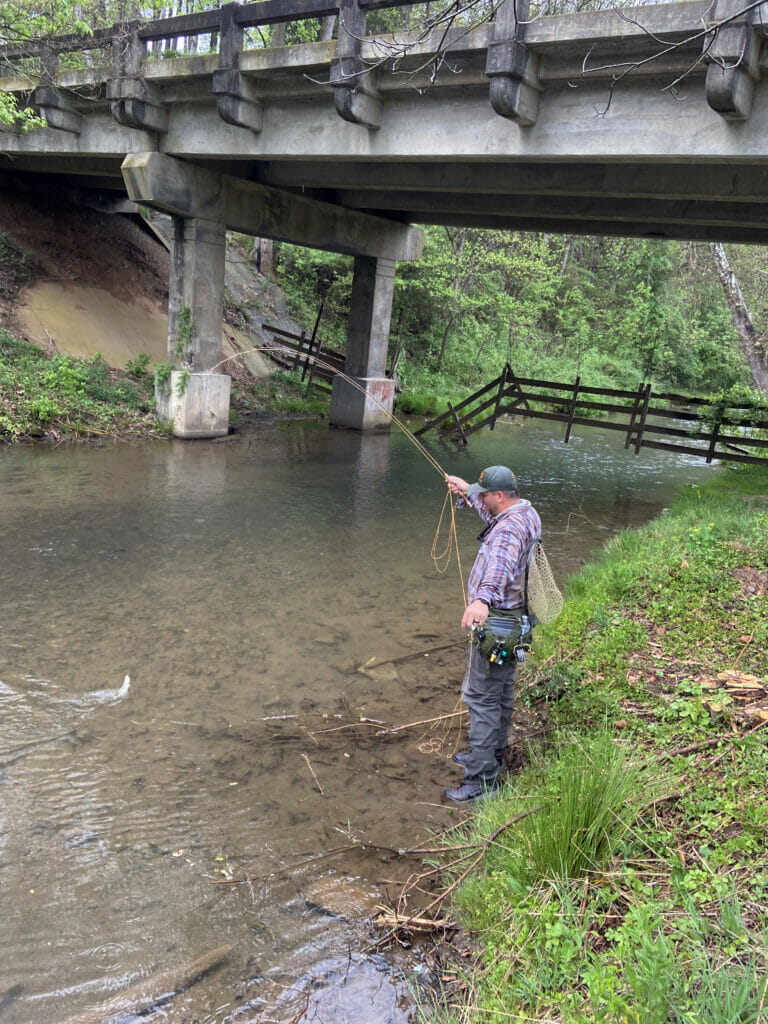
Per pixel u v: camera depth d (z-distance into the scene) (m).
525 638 3.83
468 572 8.09
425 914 3.16
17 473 10.99
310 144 11.00
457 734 4.71
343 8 9.25
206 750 4.41
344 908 3.20
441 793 4.09
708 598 5.72
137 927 3.07
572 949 2.58
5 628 5.93
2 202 18.05
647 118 8.09
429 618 6.69
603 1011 2.23
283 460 13.59
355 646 6.00
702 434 13.84
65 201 19.53
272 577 7.51
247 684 5.25
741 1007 2.08
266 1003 2.73
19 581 6.95
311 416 18.98
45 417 13.34
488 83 8.93
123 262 19.67
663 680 4.64
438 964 2.90
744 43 6.74
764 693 4.20
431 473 13.50
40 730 4.51
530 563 3.82
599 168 10.50
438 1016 2.60
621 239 37.66
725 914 2.52
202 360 14.50
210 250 13.93
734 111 7.26
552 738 4.39
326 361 21.22
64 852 3.48
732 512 8.88
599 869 3.01
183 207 13.12
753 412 13.59
